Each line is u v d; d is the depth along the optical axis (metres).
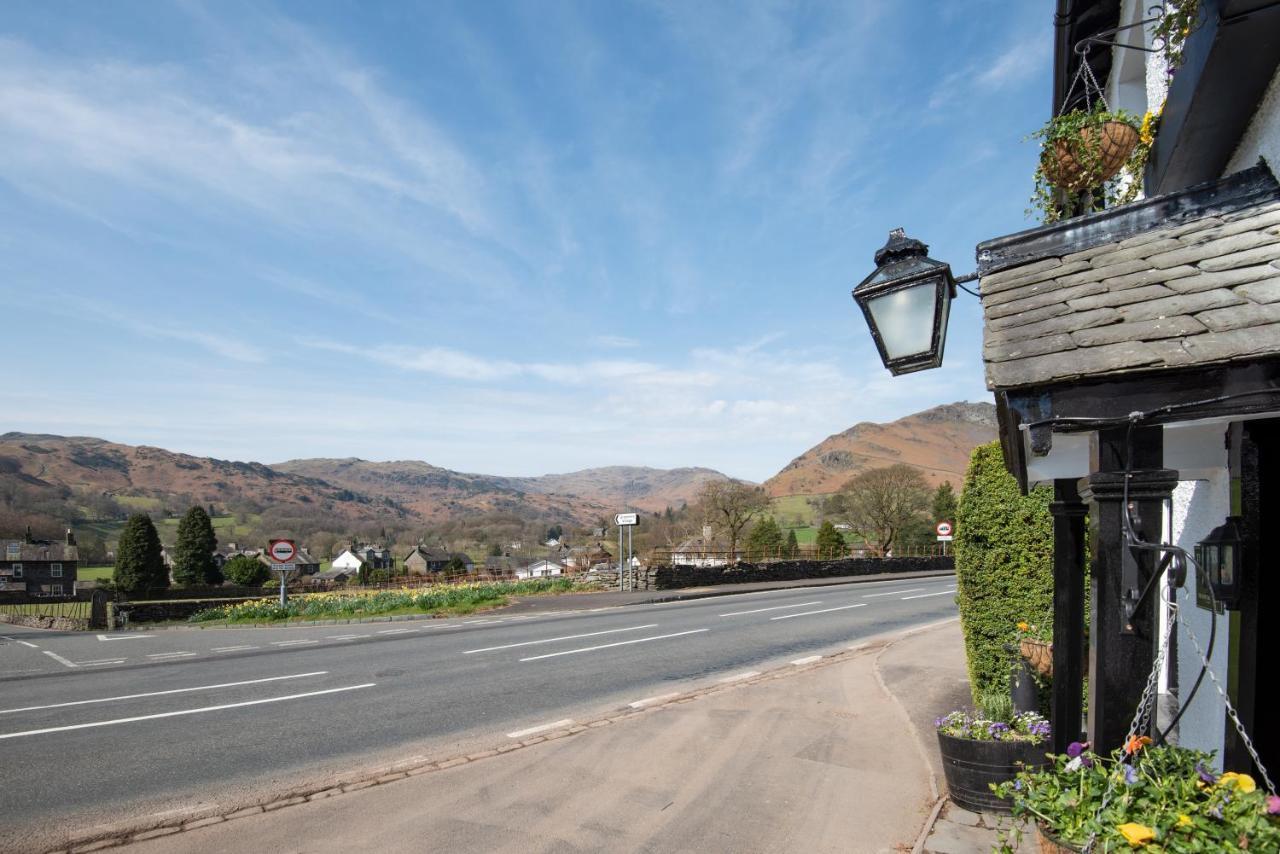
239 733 7.75
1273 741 3.24
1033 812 3.14
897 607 20.55
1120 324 3.17
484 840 5.03
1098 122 5.22
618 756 6.80
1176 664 5.31
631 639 14.30
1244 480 3.37
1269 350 2.69
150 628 23.05
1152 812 2.74
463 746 7.23
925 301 4.20
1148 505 2.90
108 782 6.23
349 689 9.89
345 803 5.71
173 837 5.11
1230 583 3.41
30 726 8.13
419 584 34.00
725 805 5.60
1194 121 4.11
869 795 5.74
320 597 25.84
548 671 11.06
